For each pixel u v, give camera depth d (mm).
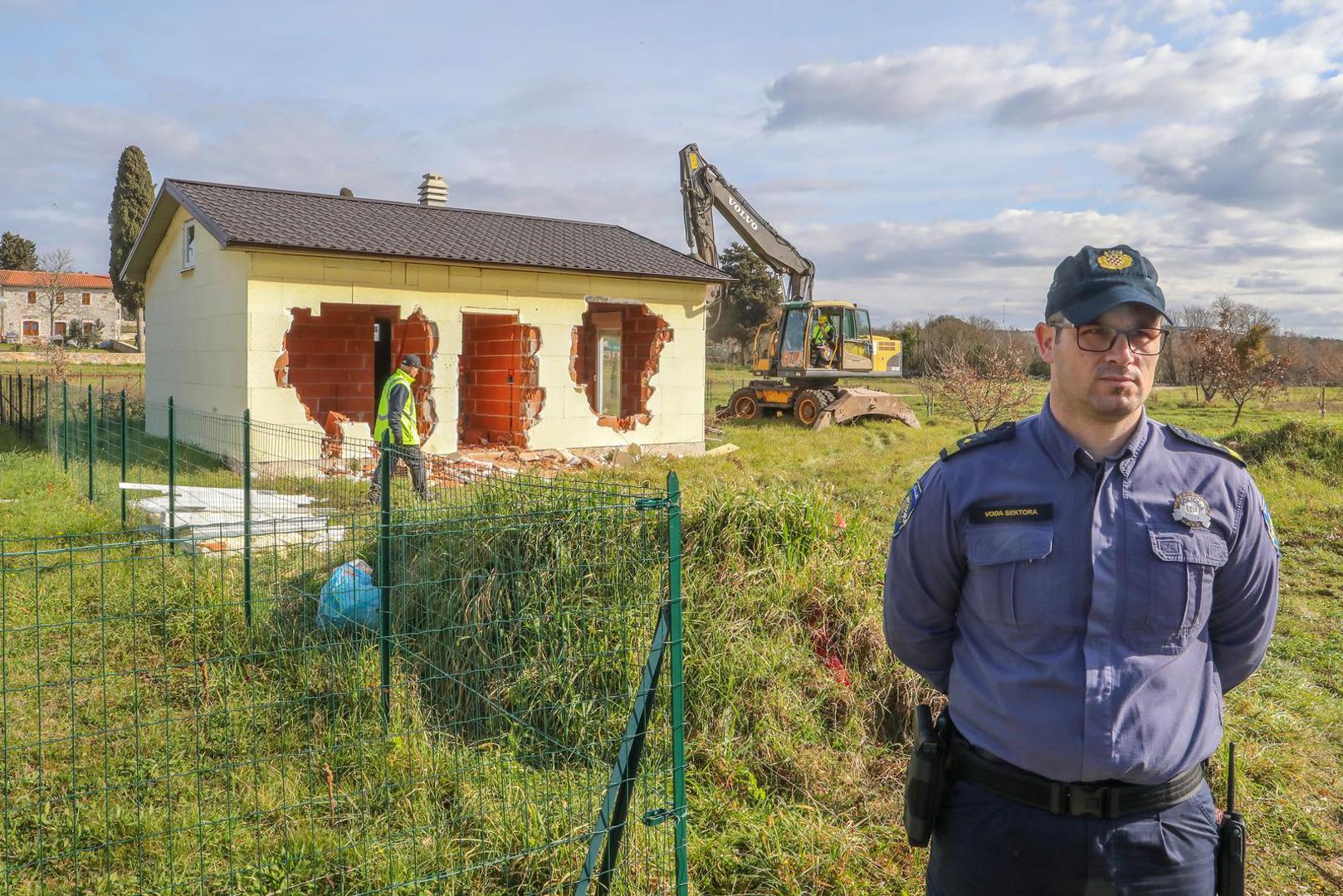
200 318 15211
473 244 15750
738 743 4508
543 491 5527
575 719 4516
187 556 5949
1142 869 2094
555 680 4691
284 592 5980
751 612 5238
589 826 3660
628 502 4973
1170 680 2137
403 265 14414
